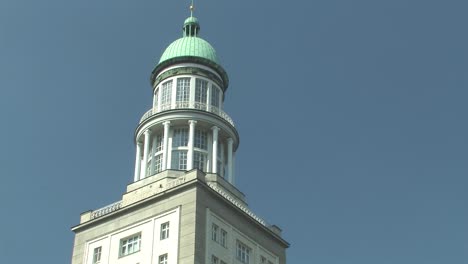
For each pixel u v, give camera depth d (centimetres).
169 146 8512
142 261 7475
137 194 8112
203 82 9125
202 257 7225
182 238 7325
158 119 8644
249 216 8106
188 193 7594
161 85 9144
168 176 8075
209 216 7556
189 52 9219
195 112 8644
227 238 7681
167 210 7631
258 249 8062
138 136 8819
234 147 9019
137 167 8631
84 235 8106
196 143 8619
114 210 8031
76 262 7944
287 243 8500
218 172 8638
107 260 7744
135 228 7775
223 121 8788
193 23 9875
